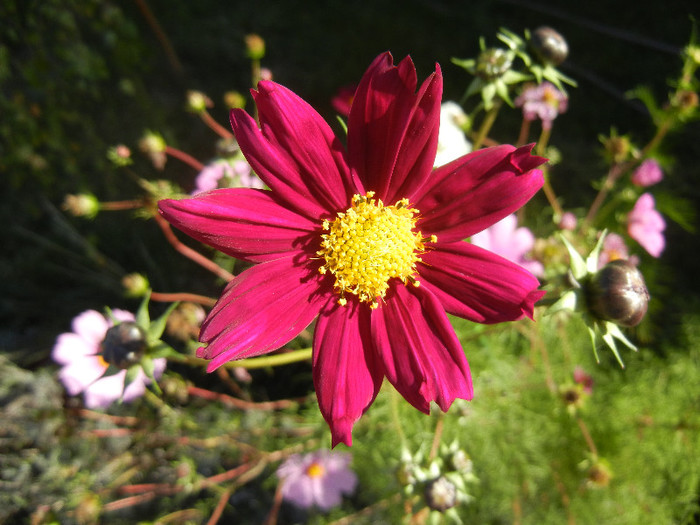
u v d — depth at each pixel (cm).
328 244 12
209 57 33
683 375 26
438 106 11
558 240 22
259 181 19
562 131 33
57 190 29
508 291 12
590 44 35
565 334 25
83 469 23
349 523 23
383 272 12
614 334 13
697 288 29
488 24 36
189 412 24
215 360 11
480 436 23
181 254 28
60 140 28
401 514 22
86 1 29
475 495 23
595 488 23
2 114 27
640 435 25
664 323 28
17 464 22
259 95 11
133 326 14
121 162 21
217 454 24
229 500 24
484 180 12
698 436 25
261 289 12
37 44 28
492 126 33
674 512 25
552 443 24
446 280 12
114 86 31
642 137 33
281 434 24
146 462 23
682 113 22
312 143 12
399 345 12
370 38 35
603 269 13
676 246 31
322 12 36
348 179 12
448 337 12
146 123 30
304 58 34
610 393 25
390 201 12
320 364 12
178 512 22
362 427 23
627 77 34
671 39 35
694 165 32
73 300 28
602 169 31
